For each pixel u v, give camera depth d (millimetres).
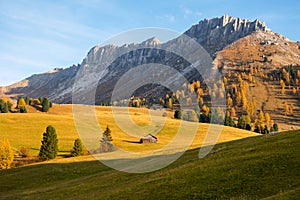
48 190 50469
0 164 80375
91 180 51719
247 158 37812
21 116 143750
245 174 32094
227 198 27266
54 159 80812
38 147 107312
